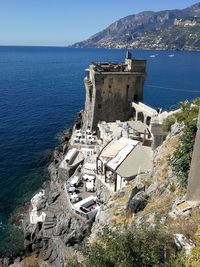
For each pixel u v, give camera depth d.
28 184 63.62
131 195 32.91
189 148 26.66
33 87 165.75
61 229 46.22
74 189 52.03
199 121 21.88
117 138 58.16
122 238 19.17
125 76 75.56
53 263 43.81
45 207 53.88
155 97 133.62
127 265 17.50
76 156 63.81
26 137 88.31
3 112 113.00
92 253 20.12
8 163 72.25
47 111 116.81
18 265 44.34
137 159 48.78
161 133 47.41
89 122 77.69
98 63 80.06
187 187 23.34
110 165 49.69
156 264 17.27
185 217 21.72
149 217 25.39
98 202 48.47
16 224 51.94
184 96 135.00
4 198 59.16
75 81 190.62
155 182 30.08
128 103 77.75
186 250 18.08
